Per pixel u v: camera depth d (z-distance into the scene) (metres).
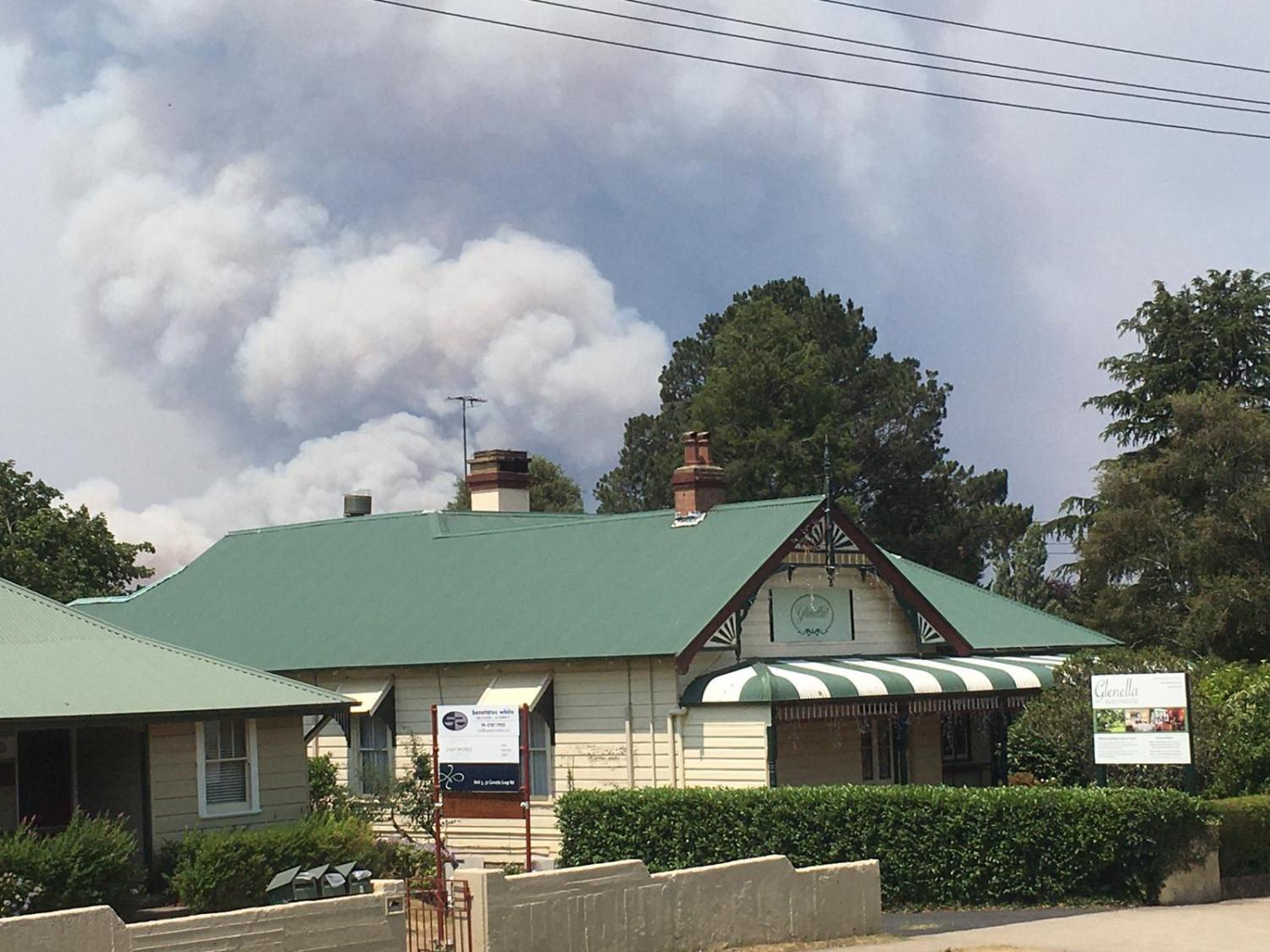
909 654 36.06
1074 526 62.38
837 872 22.09
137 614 42.56
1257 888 26.42
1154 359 63.25
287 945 17.45
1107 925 22.47
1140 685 26.61
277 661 37.44
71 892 21.94
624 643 32.03
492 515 42.22
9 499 54.50
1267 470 54.53
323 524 43.69
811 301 79.50
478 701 34.16
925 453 75.69
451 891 18.64
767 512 34.69
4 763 25.67
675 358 82.50
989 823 25.30
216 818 26.70
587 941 19.22
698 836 27.42
